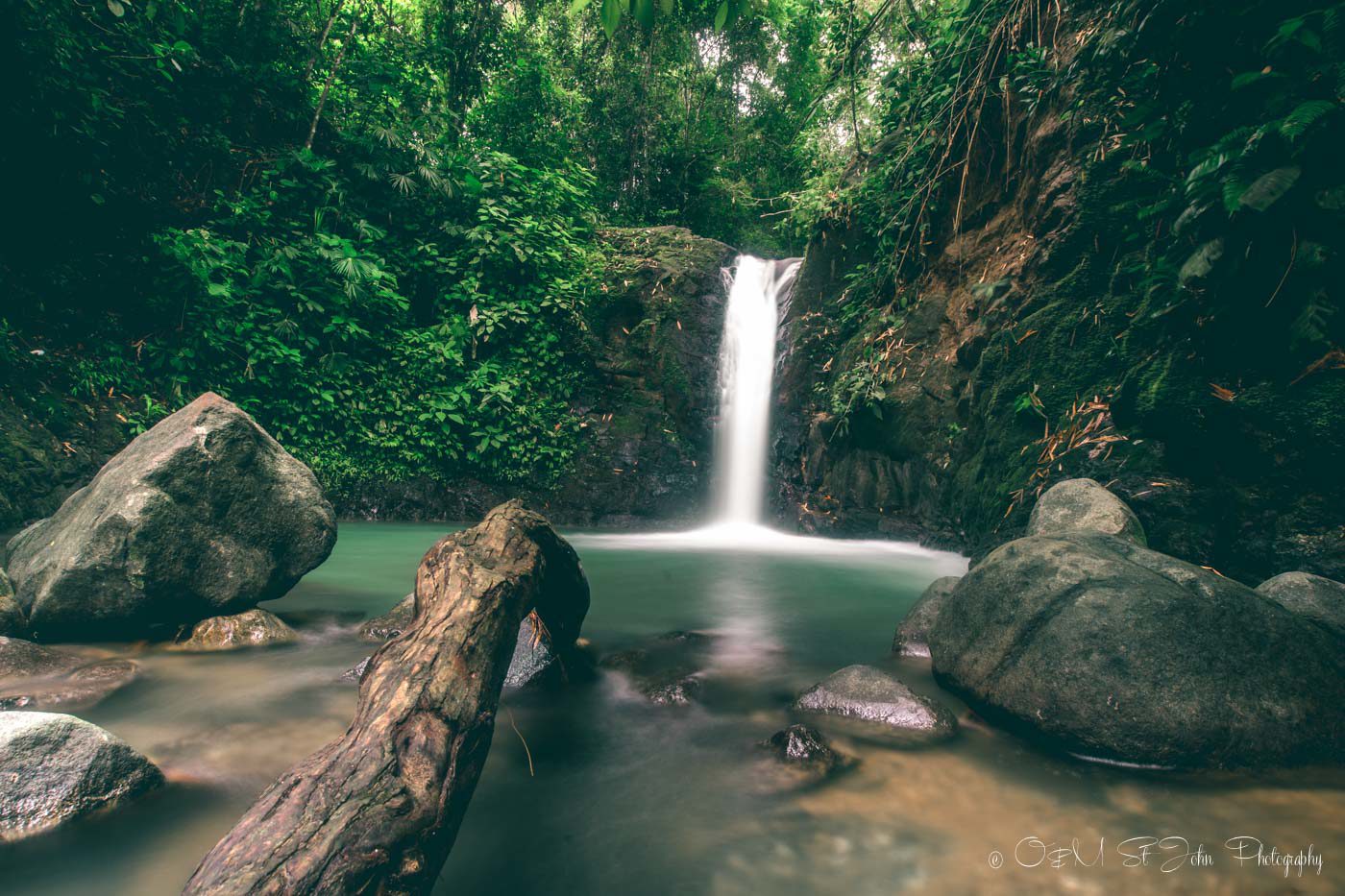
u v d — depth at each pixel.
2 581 3.48
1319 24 3.16
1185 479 4.05
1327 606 2.65
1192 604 2.38
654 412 11.48
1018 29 6.88
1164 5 3.89
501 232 10.95
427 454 10.43
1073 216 5.77
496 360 11.00
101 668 2.92
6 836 1.69
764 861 1.70
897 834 1.83
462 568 2.25
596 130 16.38
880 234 8.93
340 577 5.62
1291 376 3.49
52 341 7.85
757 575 6.24
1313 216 3.16
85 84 7.92
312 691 2.84
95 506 3.53
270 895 1.19
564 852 1.75
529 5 13.91
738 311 12.34
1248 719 2.21
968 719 2.62
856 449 8.78
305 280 9.54
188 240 8.52
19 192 7.71
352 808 1.37
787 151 18.00
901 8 9.41
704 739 2.46
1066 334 5.48
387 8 12.64
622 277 12.10
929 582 5.92
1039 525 3.85
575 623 3.37
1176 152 4.44
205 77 9.63
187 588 3.50
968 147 7.17
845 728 2.54
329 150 10.80
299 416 9.52
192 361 8.63
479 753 1.73
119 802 1.88
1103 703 2.26
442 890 1.59
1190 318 3.93
